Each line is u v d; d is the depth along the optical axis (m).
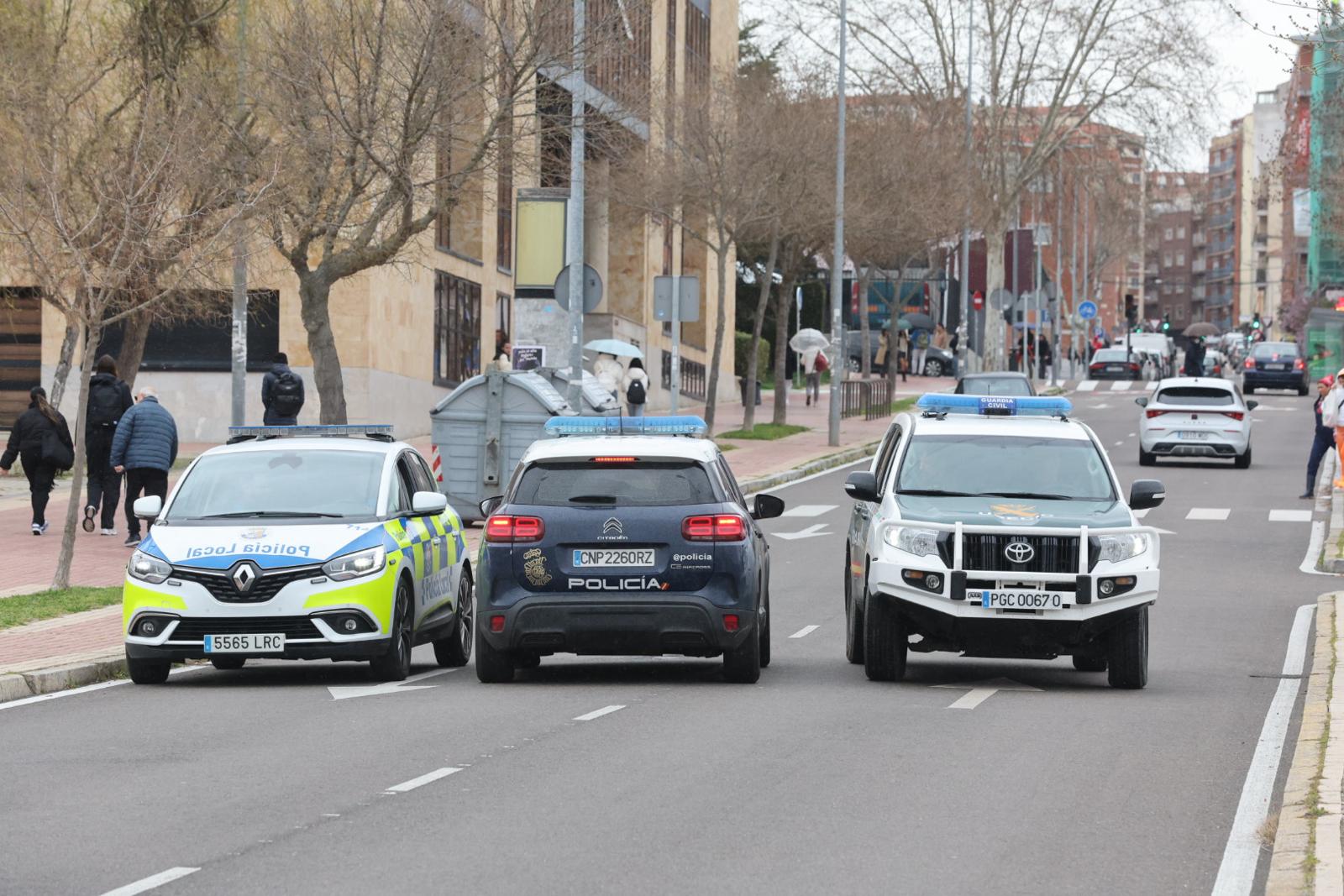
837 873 20.47
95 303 51.19
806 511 84.56
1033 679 39.56
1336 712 31.64
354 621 37.72
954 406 42.75
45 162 59.19
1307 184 133.75
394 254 71.56
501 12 75.50
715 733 30.88
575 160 79.00
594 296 79.31
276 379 71.69
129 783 26.19
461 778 26.52
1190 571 63.75
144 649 37.69
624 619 36.53
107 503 66.69
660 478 37.12
